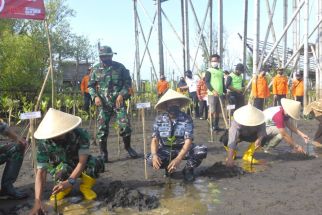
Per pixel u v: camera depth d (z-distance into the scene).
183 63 21.73
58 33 28.30
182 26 21.44
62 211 4.45
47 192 5.18
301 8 15.91
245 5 18.11
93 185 5.13
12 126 11.20
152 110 17.45
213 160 7.02
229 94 11.95
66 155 4.74
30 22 24.11
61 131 4.31
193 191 5.14
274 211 4.33
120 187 4.97
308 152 7.73
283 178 5.73
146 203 4.57
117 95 6.86
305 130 11.43
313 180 5.61
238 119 6.14
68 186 4.42
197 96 15.77
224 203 4.62
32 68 19.98
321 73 16.42
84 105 14.05
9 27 22.84
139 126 12.90
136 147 8.71
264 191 5.09
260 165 6.59
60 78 24.30
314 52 18.33
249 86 14.70
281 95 15.11
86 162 4.83
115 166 6.69
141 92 17.53
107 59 6.79
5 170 4.95
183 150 5.30
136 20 22.73
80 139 4.66
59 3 27.53
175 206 4.54
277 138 7.35
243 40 18.38
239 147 8.24
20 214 4.40
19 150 4.95
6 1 5.50
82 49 31.30
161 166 5.70
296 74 17.23
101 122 6.89
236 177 5.81
